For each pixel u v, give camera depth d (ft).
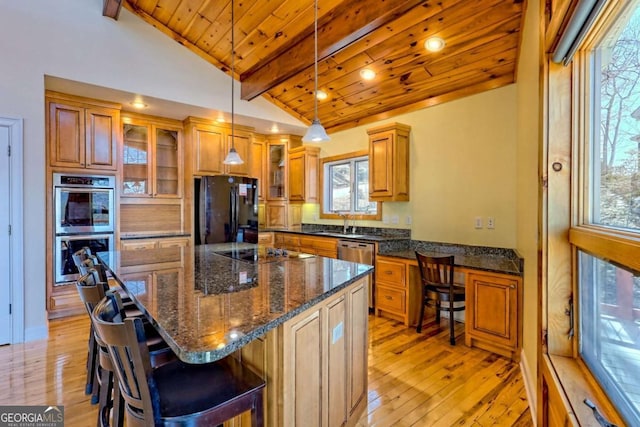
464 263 9.61
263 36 11.70
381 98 13.35
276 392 4.00
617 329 3.35
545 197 4.61
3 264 9.43
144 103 12.78
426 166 12.54
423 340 9.83
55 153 11.30
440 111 12.09
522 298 8.23
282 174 18.49
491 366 8.20
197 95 13.25
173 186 15.37
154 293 4.82
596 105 4.03
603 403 3.51
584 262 4.26
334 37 9.72
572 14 3.40
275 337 3.99
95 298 4.53
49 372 7.72
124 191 13.94
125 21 11.60
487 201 10.80
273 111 15.72
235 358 4.53
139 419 3.33
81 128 11.82
